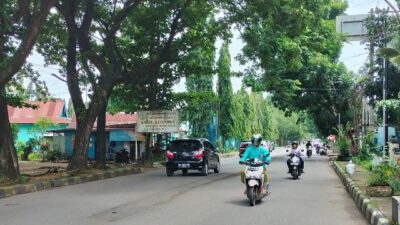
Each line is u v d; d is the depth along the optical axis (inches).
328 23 1422.2
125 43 1109.7
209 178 804.6
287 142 5128.0
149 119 1178.0
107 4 962.1
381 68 983.0
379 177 484.7
